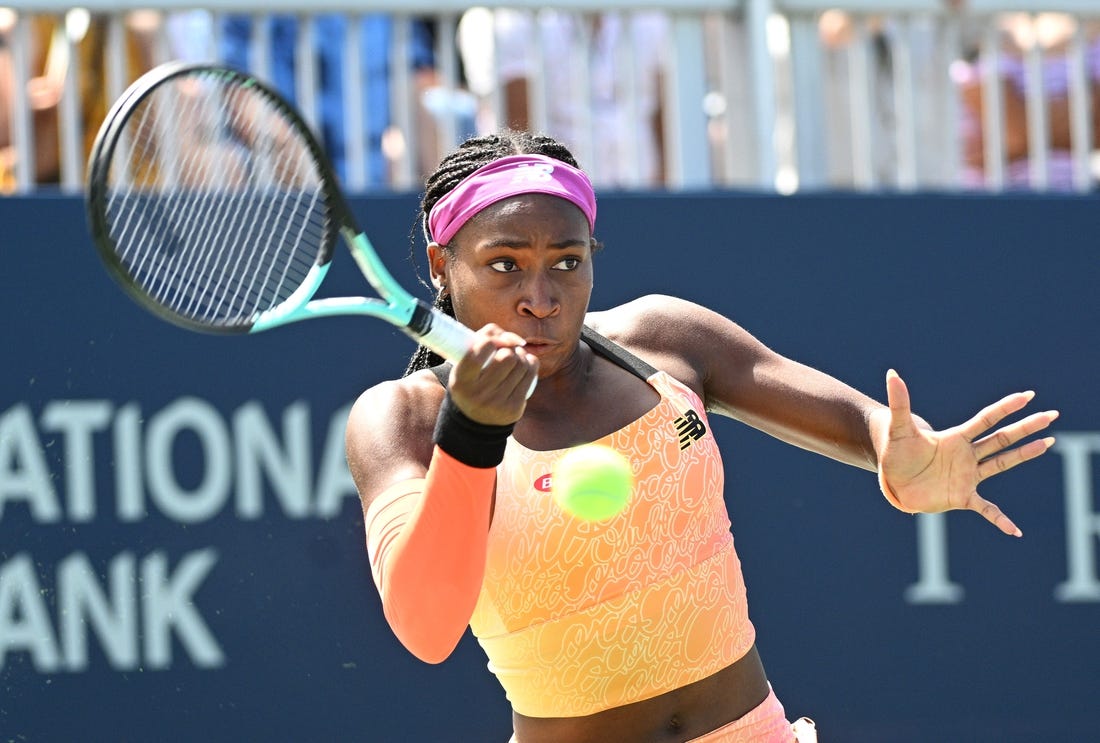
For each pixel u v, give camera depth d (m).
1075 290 18.45
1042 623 18.00
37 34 19.19
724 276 17.70
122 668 16.30
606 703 8.43
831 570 17.64
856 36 20.44
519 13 19.41
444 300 9.03
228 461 16.64
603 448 8.35
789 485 17.66
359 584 16.81
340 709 16.66
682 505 8.41
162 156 15.67
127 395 16.50
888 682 17.62
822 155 20.55
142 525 16.44
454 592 7.50
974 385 18.17
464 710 16.92
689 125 19.97
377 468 8.24
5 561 16.14
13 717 16.06
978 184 21.28
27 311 16.41
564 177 8.27
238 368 16.73
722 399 9.48
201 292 9.40
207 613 16.52
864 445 9.11
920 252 18.17
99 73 18.67
